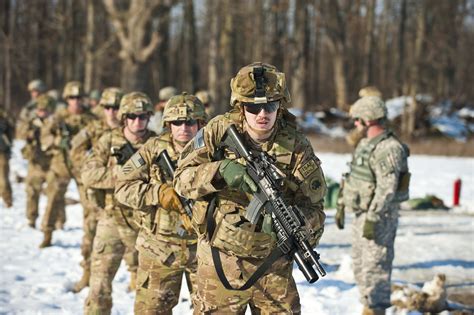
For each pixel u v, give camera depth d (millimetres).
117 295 10938
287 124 6094
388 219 9648
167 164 7371
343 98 69875
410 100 65938
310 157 6023
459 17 78438
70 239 15516
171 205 7094
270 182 5855
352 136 12109
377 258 9695
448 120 63688
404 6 74625
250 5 72062
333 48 70812
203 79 102312
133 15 40438
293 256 5953
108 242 8609
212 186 5887
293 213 5820
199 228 6160
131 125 8664
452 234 17969
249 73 5820
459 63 95062
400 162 9438
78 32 68312
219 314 6164
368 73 73688
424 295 10578
